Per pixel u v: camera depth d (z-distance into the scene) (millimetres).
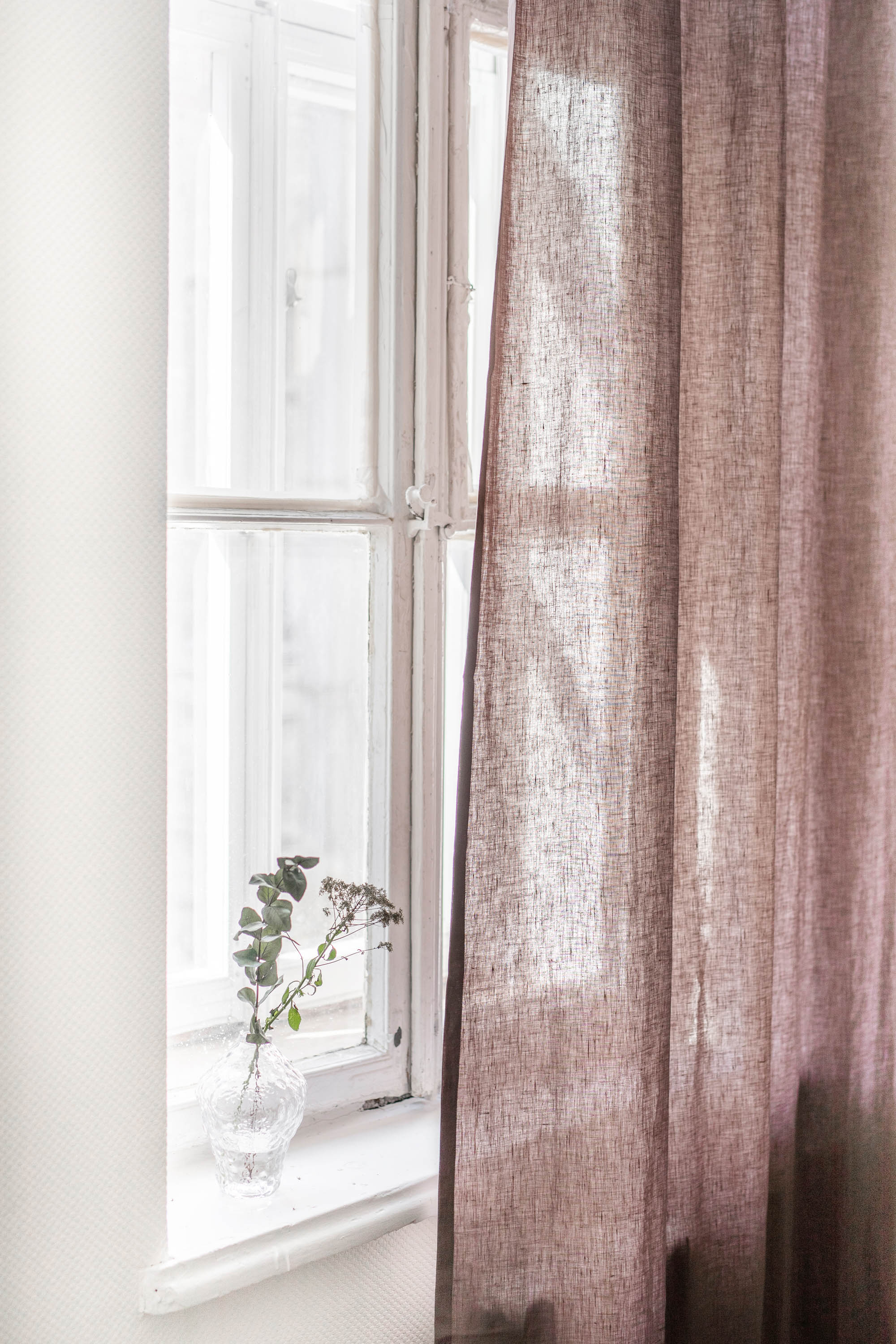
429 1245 1263
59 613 956
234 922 1345
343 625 1411
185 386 1290
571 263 1135
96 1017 993
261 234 1323
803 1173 1508
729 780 1295
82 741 974
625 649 1138
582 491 1142
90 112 940
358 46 1290
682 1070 1306
